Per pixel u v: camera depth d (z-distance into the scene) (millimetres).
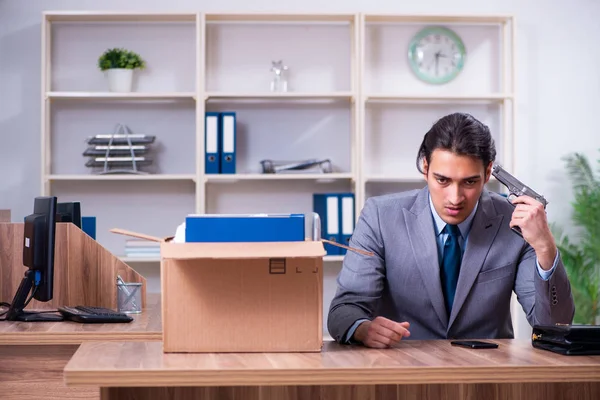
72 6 4605
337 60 4695
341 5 4691
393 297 2275
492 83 4773
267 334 1772
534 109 4770
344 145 4711
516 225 2002
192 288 1759
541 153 4773
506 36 4641
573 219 4676
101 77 4625
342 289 2215
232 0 4652
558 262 1985
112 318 2545
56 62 4609
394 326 1877
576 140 4793
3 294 2875
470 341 1935
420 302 2244
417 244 2229
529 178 4770
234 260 1767
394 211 2277
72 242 2877
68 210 2986
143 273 4602
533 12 4770
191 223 1756
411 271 2232
